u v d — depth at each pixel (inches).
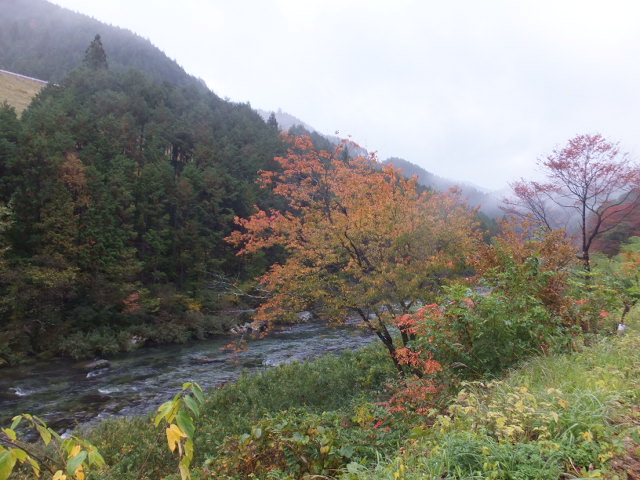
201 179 1812.3
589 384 144.6
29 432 468.4
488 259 287.0
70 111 1824.6
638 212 562.3
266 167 2187.5
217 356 883.4
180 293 1390.3
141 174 1569.9
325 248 446.6
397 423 192.2
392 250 413.7
